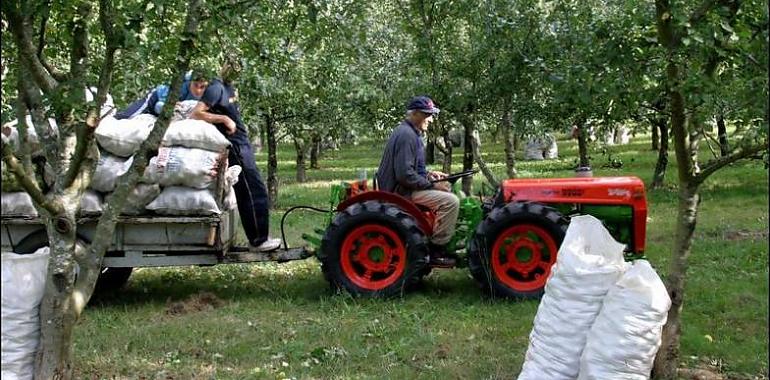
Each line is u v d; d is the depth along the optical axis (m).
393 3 11.16
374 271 7.13
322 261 7.12
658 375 4.79
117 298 7.37
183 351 5.67
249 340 5.90
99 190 6.46
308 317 6.56
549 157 23.92
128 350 5.70
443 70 10.76
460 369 5.22
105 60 4.37
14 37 4.33
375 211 6.98
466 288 7.54
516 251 7.04
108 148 6.47
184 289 7.68
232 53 5.53
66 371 4.52
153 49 4.56
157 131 4.48
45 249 4.92
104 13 4.32
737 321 6.28
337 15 5.48
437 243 7.21
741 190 14.34
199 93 7.05
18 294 4.39
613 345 4.23
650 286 4.26
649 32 4.69
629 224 7.18
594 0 8.62
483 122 11.55
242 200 7.11
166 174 6.46
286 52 5.69
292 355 5.50
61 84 4.22
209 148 6.61
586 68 4.67
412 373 5.16
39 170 6.20
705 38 4.12
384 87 11.93
